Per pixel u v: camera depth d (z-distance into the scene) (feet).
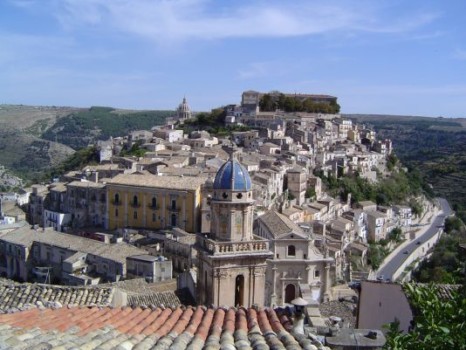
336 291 300.81
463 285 107.65
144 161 553.23
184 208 429.79
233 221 152.35
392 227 612.29
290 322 76.74
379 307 135.13
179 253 347.36
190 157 575.79
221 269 148.36
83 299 129.49
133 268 326.85
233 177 152.66
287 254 298.35
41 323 66.49
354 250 485.56
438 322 62.54
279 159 600.80
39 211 544.21
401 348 60.70
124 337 63.62
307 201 546.67
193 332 69.56
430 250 553.64
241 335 67.51
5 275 416.26
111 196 458.91
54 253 384.68
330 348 71.05
